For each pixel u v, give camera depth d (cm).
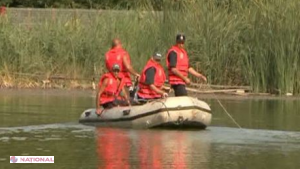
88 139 4791
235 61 8456
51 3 12112
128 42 8475
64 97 7744
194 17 8438
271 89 8350
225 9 8525
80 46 8656
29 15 8994
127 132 5153
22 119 5812
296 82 8244
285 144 4716
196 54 8388
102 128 5356
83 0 11688
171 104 5272
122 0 11062
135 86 5681
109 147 4481
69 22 8844
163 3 8550
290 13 8231
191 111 5288
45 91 8312
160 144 4625
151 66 5503
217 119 6072
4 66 8644
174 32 8375
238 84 8481
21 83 8594
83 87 8594
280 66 8225
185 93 5534
